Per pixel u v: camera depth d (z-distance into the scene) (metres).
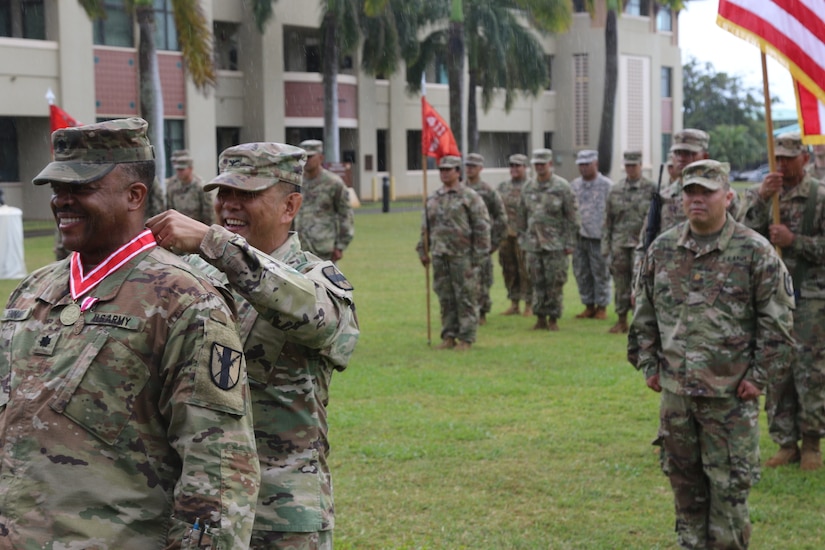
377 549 5.26
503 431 7.60
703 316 4.93
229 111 34.78
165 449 2.66
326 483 3.45
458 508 5.90
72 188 2.69
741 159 60.34
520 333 12.11
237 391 2.68
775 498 6.16
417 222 29.80
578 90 46.00
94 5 24.28
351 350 3.46
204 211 12.93
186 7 22.62
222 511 2.57
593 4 33.28
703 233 5.03
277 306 2.97
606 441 7.30
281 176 3.54
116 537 2.56
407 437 7.37
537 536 5.47
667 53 49.34
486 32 35.84
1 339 2.78
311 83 36.59
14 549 2.52
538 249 12.12
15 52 27.25
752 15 6.32
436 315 13.33
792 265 6.71
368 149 39.41
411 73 36.81
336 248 11.02
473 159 12.58
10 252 16.98
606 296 13.20
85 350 2.62
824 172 9.32
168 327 2.65
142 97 24.39
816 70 6.31
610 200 11.79
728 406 4.86
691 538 5.02
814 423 6.68
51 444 2.58
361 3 32.84
